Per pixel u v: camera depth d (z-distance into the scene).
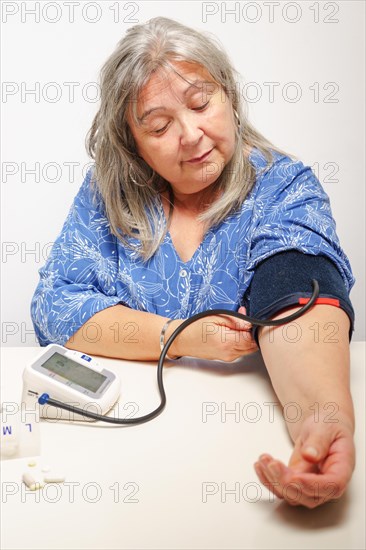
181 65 1.02
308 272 0.96
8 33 1.71
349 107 1.80
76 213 1.24
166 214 1.19
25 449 0.79
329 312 0.90
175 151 1.06
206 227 1.15
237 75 1.16
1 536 0.66
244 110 1.20
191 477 0.75
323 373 0.82
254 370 0.99
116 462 0.78
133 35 1.06
